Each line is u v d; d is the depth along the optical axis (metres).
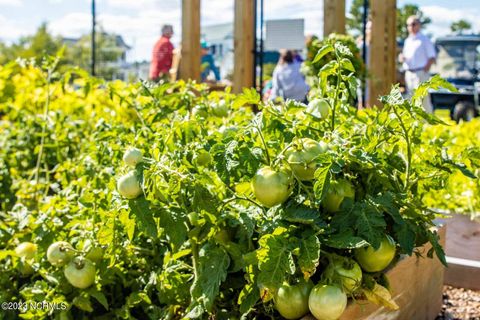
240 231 1.77
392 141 2.02
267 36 6.55
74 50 27.41
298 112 2.07
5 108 4.53
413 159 2.05
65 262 2.04
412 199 1.86
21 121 4.17
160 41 6.82
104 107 4.57
